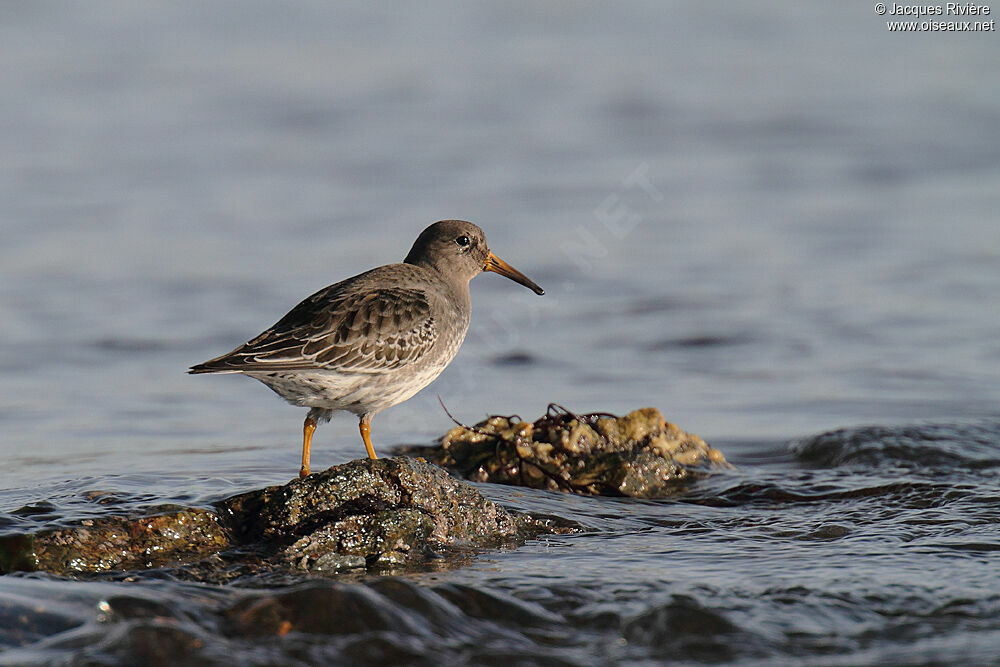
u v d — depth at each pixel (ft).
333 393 32.01
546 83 106.73
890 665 20.56
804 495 33.42
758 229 70.23
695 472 35.76
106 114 97.45
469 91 104.73
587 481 34.73
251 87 105.91
